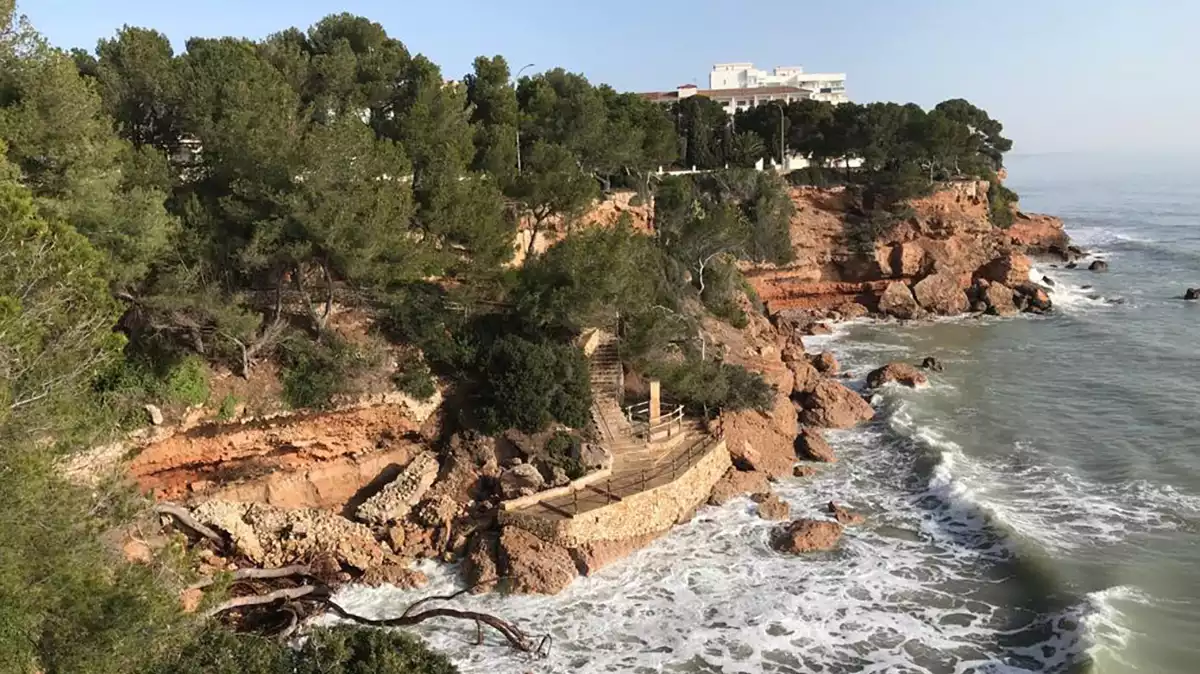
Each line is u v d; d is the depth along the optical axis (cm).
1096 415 4966
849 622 2898
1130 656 2586
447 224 4128
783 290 8681
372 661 2059
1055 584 3025
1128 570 3112
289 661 2058
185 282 3259
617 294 3991
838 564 3303
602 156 7000
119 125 3966
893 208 9006
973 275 8856
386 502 3522
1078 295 8769
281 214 3456
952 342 7200
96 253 2219
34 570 1534
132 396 3275
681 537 3547
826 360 6272
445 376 4062
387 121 5438
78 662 1528
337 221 3378
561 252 4059
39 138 2811
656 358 4456
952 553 3366
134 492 2119
